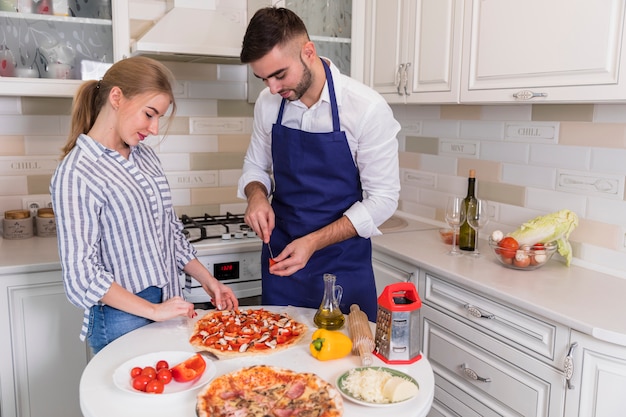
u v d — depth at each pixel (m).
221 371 1.32
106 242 1.55
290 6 2.67
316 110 1.82
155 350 1.43
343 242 1.89
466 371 2.01
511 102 1.94
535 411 1.75
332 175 1.86
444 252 2.32
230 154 2.97
